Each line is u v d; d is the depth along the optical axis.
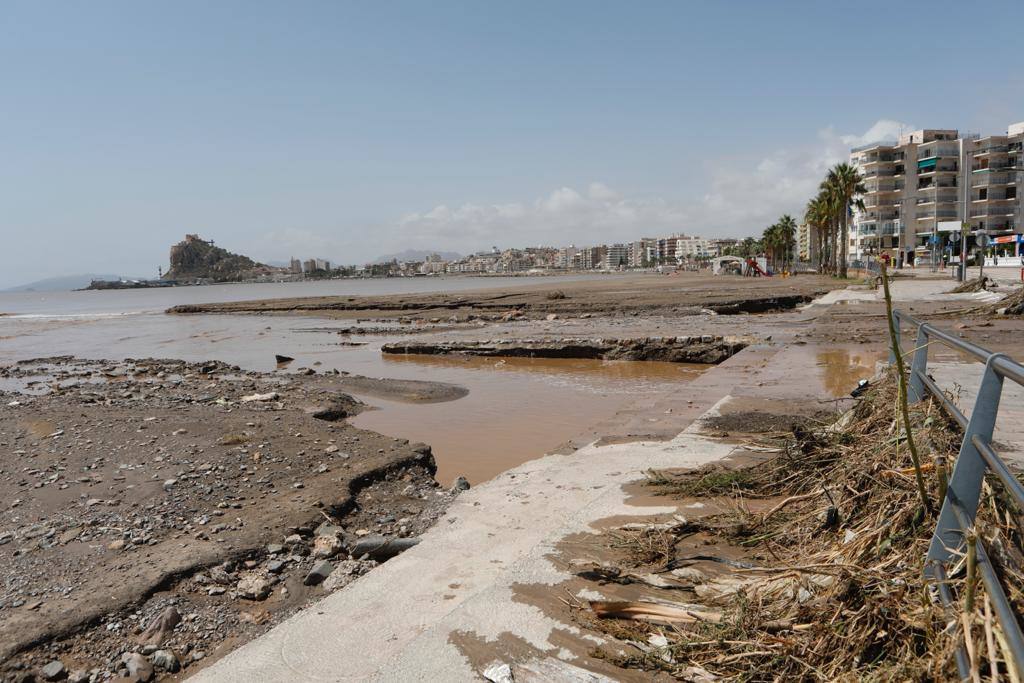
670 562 4.06
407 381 16.86
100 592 4.77
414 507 6.67
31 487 7.20
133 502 6.62
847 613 2.87
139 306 84.19
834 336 18.06
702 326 25.45
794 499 4.35
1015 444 5.90
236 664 3.47
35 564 5.29
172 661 4.02
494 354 22.23
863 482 4.03
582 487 5.88
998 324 18.08
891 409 4.79
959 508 2.79
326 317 46.22
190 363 22.45
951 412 3.50
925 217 98.88
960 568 2.75
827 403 8.70
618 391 15.27
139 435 9.35
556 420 12.39
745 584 3.49
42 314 63.31
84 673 3.96
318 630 3.72
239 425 9.91
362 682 3.16
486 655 3.26
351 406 13.70
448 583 4.21
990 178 92.31
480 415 12.94
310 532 5.95
